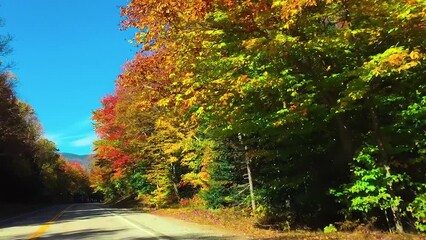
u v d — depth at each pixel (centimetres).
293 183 1583
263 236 1434
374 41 1194
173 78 1342
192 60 1262
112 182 6794
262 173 1891
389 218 1417
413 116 1252
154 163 4059
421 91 1288
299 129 1393
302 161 1619
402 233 1210
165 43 1305
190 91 1235
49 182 10294
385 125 1360
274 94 1312
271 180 1709
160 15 1233
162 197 3847
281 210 1819
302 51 1177
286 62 1227
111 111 4272
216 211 2477
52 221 2942
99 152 4509
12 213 5203
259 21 1144
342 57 1269
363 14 1138
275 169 1722
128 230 1869
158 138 3516
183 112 1438
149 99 1427
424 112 1232
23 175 7219
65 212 4550
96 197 16875
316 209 1677
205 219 2262
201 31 1219
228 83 1209
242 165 2238
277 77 1174
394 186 1314
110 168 5353
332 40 1098
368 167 1279
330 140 1508
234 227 1830
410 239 1101
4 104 4809
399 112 1291
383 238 1141
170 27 1279
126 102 3691
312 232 1456
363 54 1266
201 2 1121
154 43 1336
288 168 1650
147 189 4603
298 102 1248
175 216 2741
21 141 5953
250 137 1862
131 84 1434
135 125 3788
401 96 1291
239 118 1336
